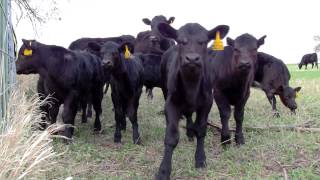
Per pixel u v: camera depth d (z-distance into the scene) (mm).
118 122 6898
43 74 6828
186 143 6625
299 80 17109
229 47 6422
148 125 7926
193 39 4832
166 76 6430
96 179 4836
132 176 4996
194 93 4984
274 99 9188
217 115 8633
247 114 8539
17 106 5535
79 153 5848
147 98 11102
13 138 4164
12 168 3799
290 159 5387
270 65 9445
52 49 6836
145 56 9648
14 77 6137
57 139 6605
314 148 5734
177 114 4984
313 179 4617
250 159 5512
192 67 4617
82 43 11367
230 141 6348
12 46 5648
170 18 12102
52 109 6977
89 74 7332
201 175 4996
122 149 6359
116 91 6922
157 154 6004
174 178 4906
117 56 6805
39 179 4332
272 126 7156
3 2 4973
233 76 6137
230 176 4910
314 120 7668
